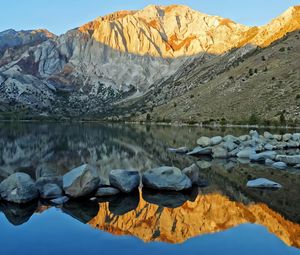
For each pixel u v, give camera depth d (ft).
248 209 69.56
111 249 49.44
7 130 404.36
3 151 181.06
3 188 77.46
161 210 70.03
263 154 141.28
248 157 150.92
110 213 68.03
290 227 58.29
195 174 94.12
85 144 221.87
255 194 82.02
